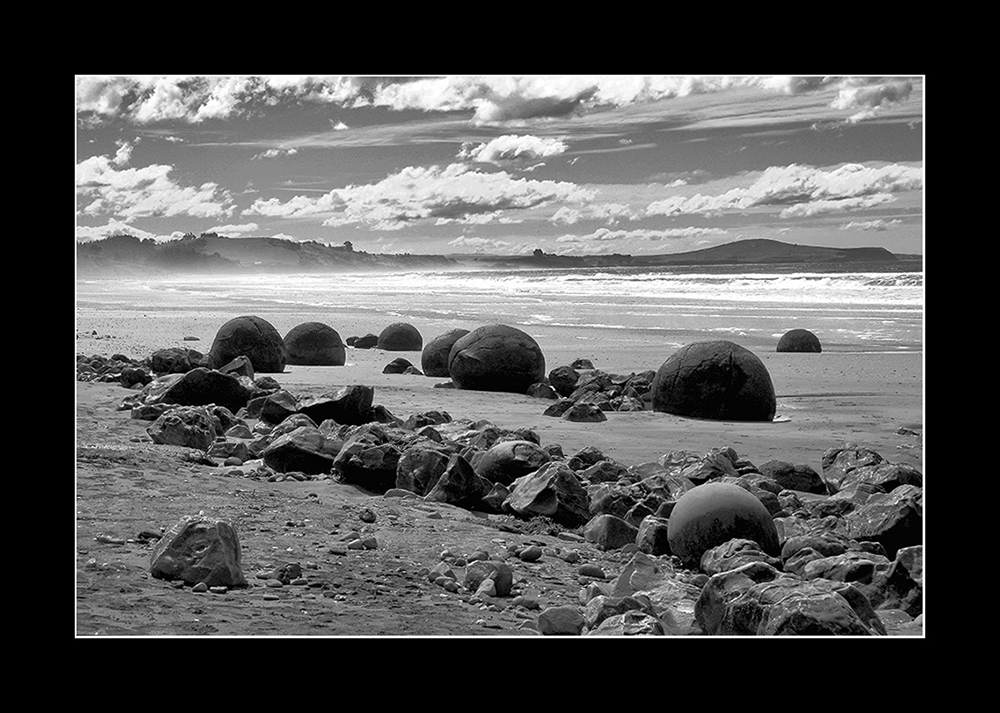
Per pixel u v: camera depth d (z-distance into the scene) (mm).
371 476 9008
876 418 14812
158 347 25328
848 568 6578
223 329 19859
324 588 5766
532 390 17141
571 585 6402
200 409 11352
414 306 46625
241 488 8383
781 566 6836
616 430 13578
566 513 8312
